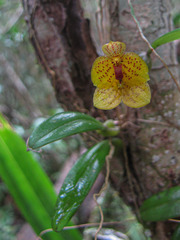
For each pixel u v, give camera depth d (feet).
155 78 0.29
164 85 0.29
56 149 0.92
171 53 0.30
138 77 0.25
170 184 0.30
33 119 0.86
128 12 0.29
